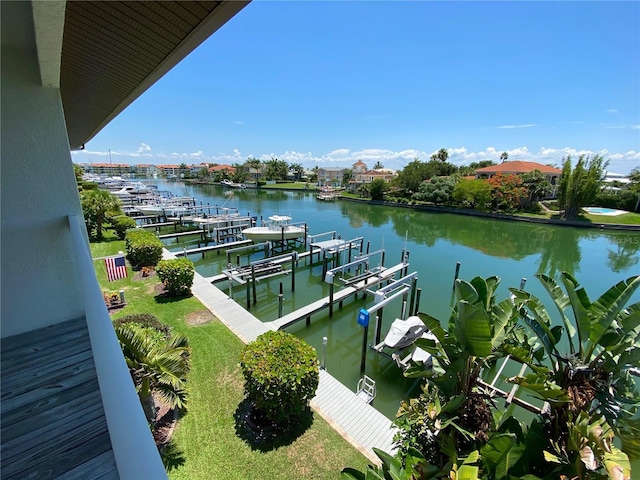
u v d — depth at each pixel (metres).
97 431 1.77
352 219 34.12
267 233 20.25
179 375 4.88
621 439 3.71
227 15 2.29
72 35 2.78
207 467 4.71
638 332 3.86
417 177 46.72
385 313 12.48
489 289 4.92
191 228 25.59
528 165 47.44
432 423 4.20
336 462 4.95
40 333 2.50
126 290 11.03
